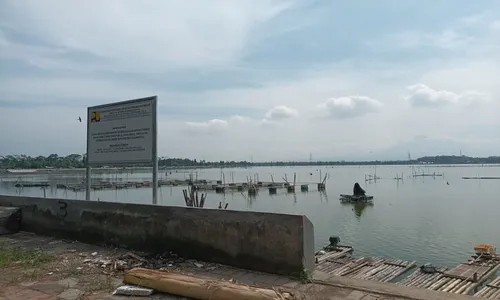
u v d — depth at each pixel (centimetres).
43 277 578
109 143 894
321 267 1543
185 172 18838
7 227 917
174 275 512
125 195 6144
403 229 2731
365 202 4656
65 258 686
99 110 914
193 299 475
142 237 714
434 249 2084
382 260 1666
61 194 6406
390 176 12406
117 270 606
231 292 452
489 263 1617
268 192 6681
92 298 491
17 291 520
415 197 5253
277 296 436
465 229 2694
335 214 3656
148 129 830
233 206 4612
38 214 912
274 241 560
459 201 4650
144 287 509
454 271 1501
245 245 588
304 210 4084
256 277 549
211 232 624
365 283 516
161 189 7456
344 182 9531
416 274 1466
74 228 832
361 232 2639
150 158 827
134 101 855
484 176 11706
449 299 455
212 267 598
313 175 14038
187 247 652
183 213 660
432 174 12600
